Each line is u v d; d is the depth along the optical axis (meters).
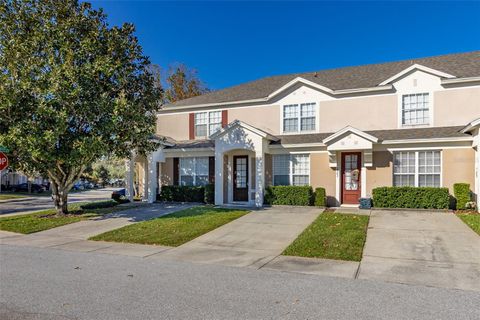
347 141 15.53
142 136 13.79
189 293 5.66
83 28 13.67
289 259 7.99
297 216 13.59
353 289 5.82
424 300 5.27
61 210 15.07
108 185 66.81
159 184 20.28
